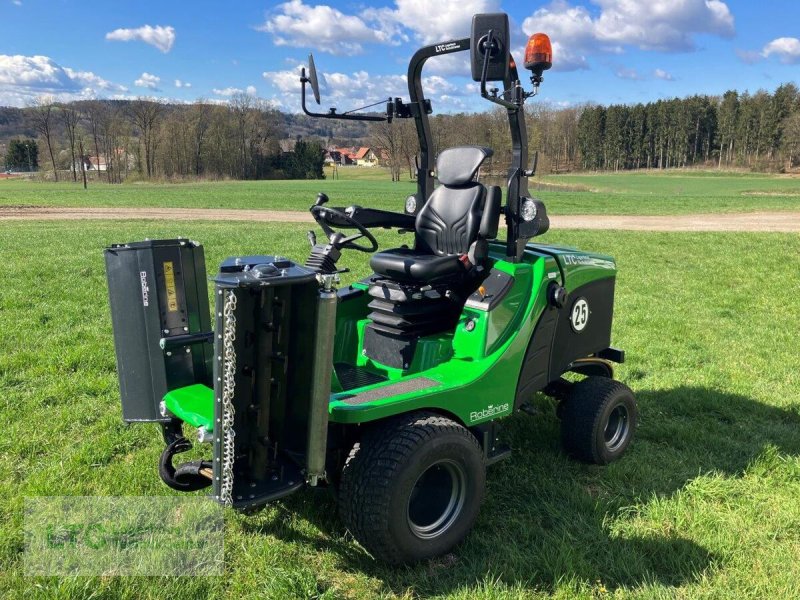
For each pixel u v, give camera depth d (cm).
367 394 294
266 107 8344
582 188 5019
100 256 1180
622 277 1116
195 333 348
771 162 8238
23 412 464
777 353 678
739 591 286
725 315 859
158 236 1551
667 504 357
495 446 355
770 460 417
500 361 340
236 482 264
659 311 861
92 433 434
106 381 527
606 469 402
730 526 340
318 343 253
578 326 411
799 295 986
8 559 294
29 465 390
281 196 3647
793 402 526
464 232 388
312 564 301
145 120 7412
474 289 383
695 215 2403
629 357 652
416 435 283
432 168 433
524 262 380
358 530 281
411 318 362
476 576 291
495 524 338
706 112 9112
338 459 306
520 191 372
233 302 238
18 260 1120
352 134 13025
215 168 7931
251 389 259
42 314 738
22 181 6731
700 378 585
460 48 380
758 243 1510
